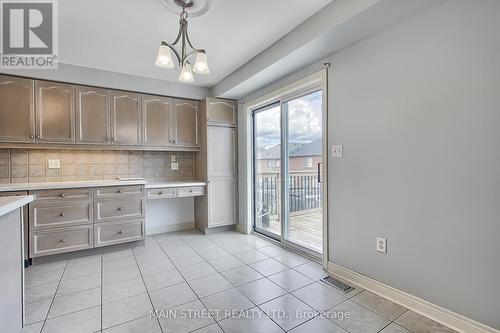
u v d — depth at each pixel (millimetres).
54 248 2732
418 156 1792
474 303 1545
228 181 3939
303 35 2195
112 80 3225
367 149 2117
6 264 1420
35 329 1645
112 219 3049
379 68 2016
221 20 2135
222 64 3072
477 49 1512
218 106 3840
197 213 4098
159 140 3596
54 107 2939
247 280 2309
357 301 1957
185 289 2152
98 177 3439
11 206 1340
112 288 2176
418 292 1809
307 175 3164
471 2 1530
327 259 2496
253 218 3893
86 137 3107
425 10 1730
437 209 1701
